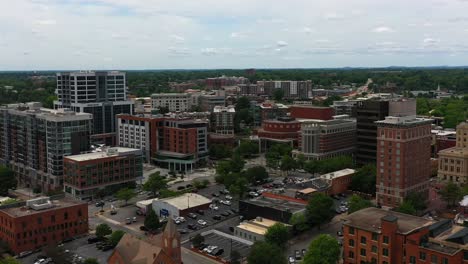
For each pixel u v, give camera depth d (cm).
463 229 15125
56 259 17375
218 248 18850
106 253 18688
